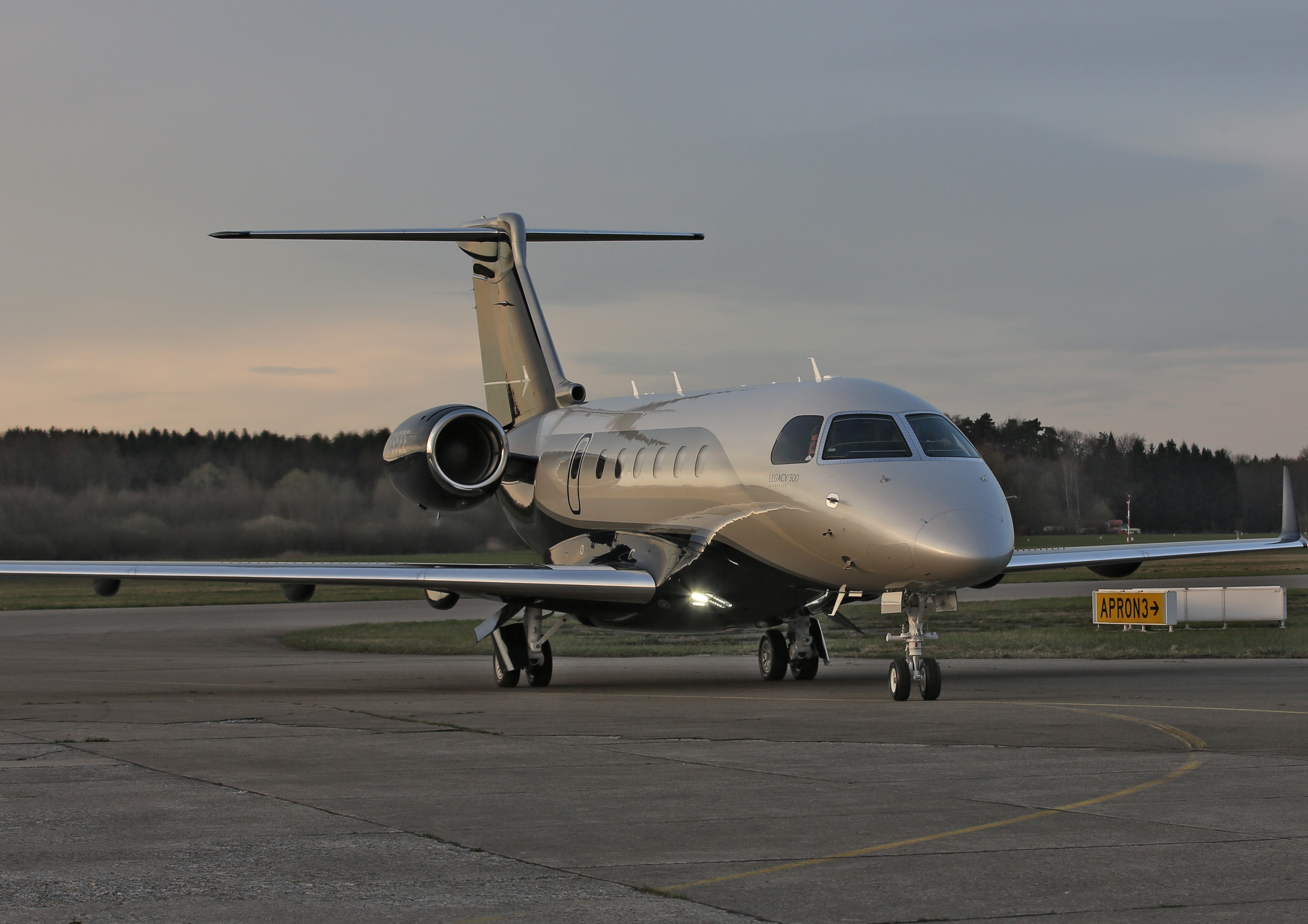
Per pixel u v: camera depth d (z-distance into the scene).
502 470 27.47
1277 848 9.77
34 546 72.75
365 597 75.38
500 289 33.44
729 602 25.33
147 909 8.20
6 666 34.59
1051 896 8.44
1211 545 28.48
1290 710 19.27
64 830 10.53
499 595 24.61
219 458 77.44
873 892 8.53
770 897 8.43
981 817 11.01
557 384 31.88
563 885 8.75
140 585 90.06
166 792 12.34
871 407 22.72
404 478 27.55
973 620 46.78
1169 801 11.72
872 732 16.88
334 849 9.84
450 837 10.24
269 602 72.38
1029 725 17.50
